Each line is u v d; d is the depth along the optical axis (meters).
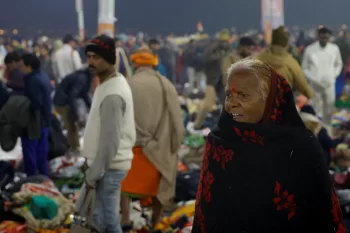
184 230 5.75
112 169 4.71
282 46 6.92
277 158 2.44
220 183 2.57
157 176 5.73
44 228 5.95
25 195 6.06
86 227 4.66
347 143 8.30
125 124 4.66
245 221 2.51
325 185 2.47
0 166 6.81
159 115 5.71
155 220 6.02
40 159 7.80
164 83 5.77
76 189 7.57
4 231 5.86
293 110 2.48
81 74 9.09
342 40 15.75
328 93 11.16
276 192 2.45
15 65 7.57
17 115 7.39
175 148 5.81
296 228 2.47
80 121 9.05
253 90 2.43
